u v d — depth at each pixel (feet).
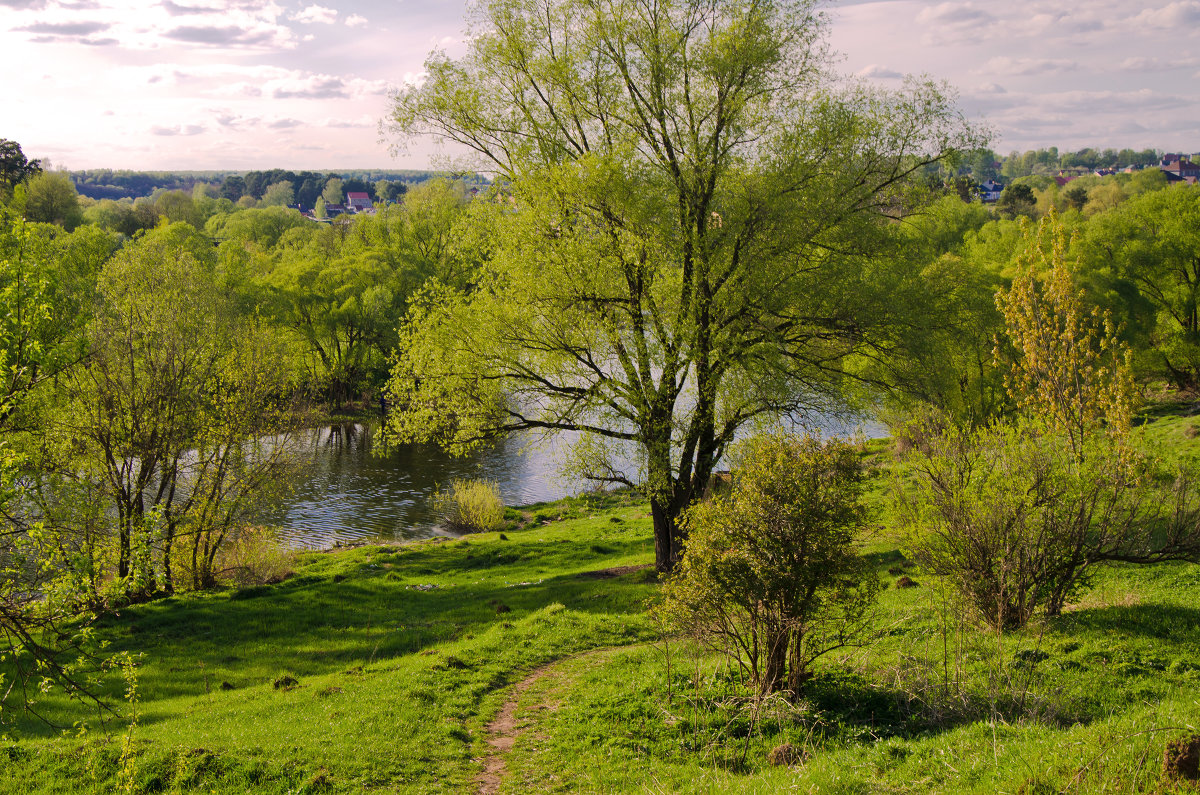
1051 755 26.48
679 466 80.79
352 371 243.60
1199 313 176.04
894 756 32.30
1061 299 54.44
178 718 48.06
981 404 127.85
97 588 43.75
